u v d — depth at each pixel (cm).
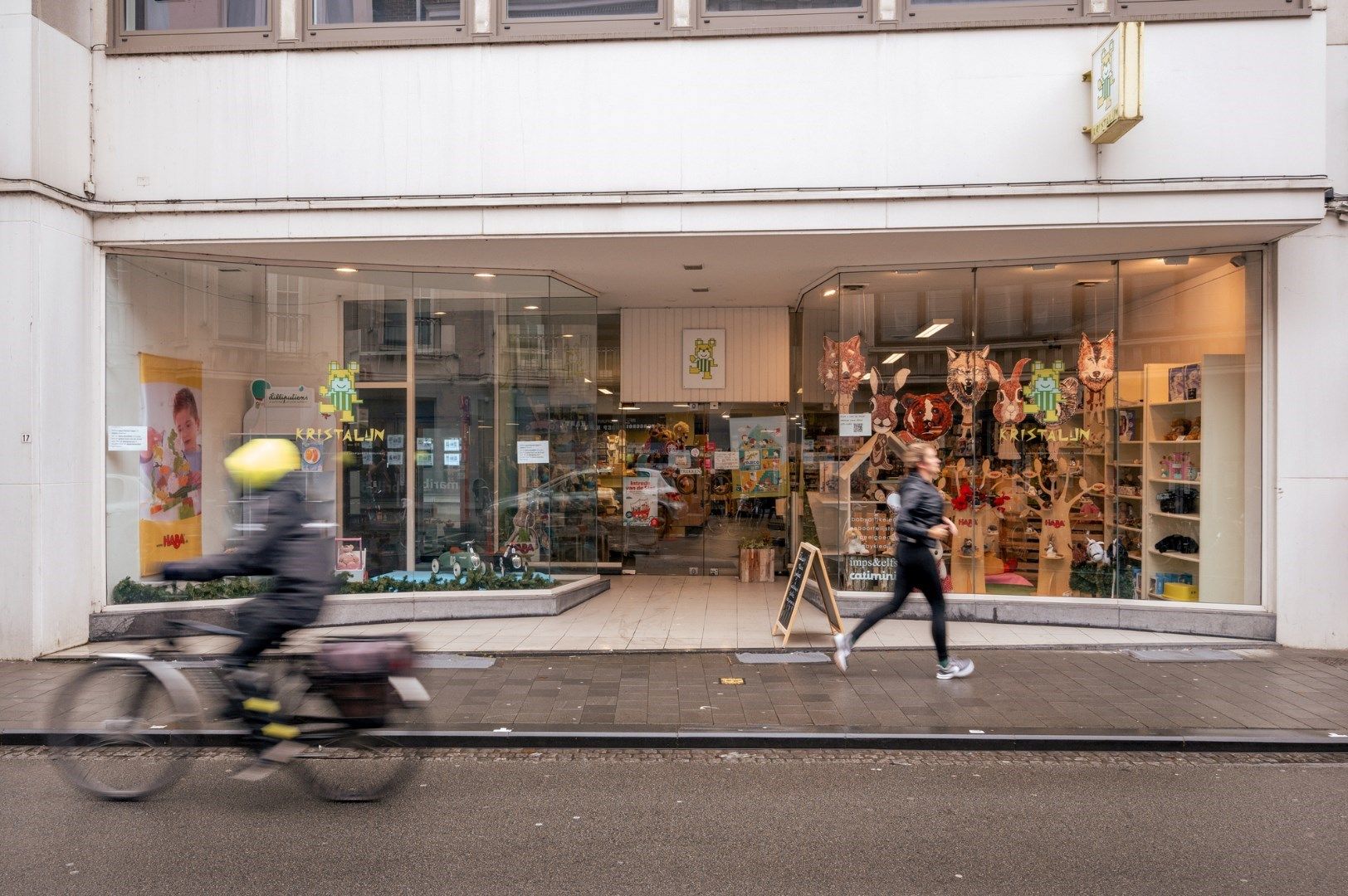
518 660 847
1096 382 987
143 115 913
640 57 891
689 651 877
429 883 420
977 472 1021
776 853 456
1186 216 848
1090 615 972
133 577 954
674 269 1052
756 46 884
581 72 894
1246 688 749
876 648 888
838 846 465
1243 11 843
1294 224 843
